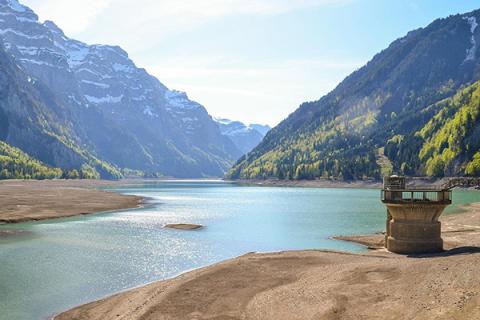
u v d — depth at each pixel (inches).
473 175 7485.2
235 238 2613.2
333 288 1216.2
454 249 1893.5
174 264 1911.9
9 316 1242.0
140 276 1700.3
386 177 2050.9
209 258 2042.3
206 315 1125.7
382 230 2928.2
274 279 1428.4
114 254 2112.5
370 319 978.7
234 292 1296.8
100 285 1565.0
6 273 1713.8
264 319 1072.2
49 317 1235.9
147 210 4375.0
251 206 4881.9
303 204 5113.2
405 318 948.6
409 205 1911.9
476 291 981.2
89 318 1196.5
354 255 1835.6
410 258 1648.6
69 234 2711.6
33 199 4867.1
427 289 1069.8
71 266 1846.7
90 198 5442.9
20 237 2576.3
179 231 2883.9
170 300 1241.4
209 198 6373.0
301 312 1074.1
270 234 2765.7
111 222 3351.4
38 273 1722.4
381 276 1274.6
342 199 5964.6
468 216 3213.6
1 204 4151.1
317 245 2373.3
